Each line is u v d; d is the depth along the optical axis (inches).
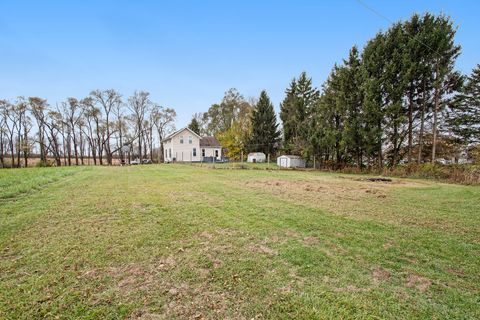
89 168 866.8
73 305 89.0
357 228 181.2
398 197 313.6
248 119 1562.5
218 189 365.1
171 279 107.8
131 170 767.1
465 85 724.7
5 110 1273.4
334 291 99.1
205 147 1574.8
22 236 159.2
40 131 1368.1
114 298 93.4
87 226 181.3
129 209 234.1
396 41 746.2
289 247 144.7
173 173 652.7
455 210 240.8
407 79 709.3
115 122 1540.4
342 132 870.4
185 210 231.3
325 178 592.4
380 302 92.0
